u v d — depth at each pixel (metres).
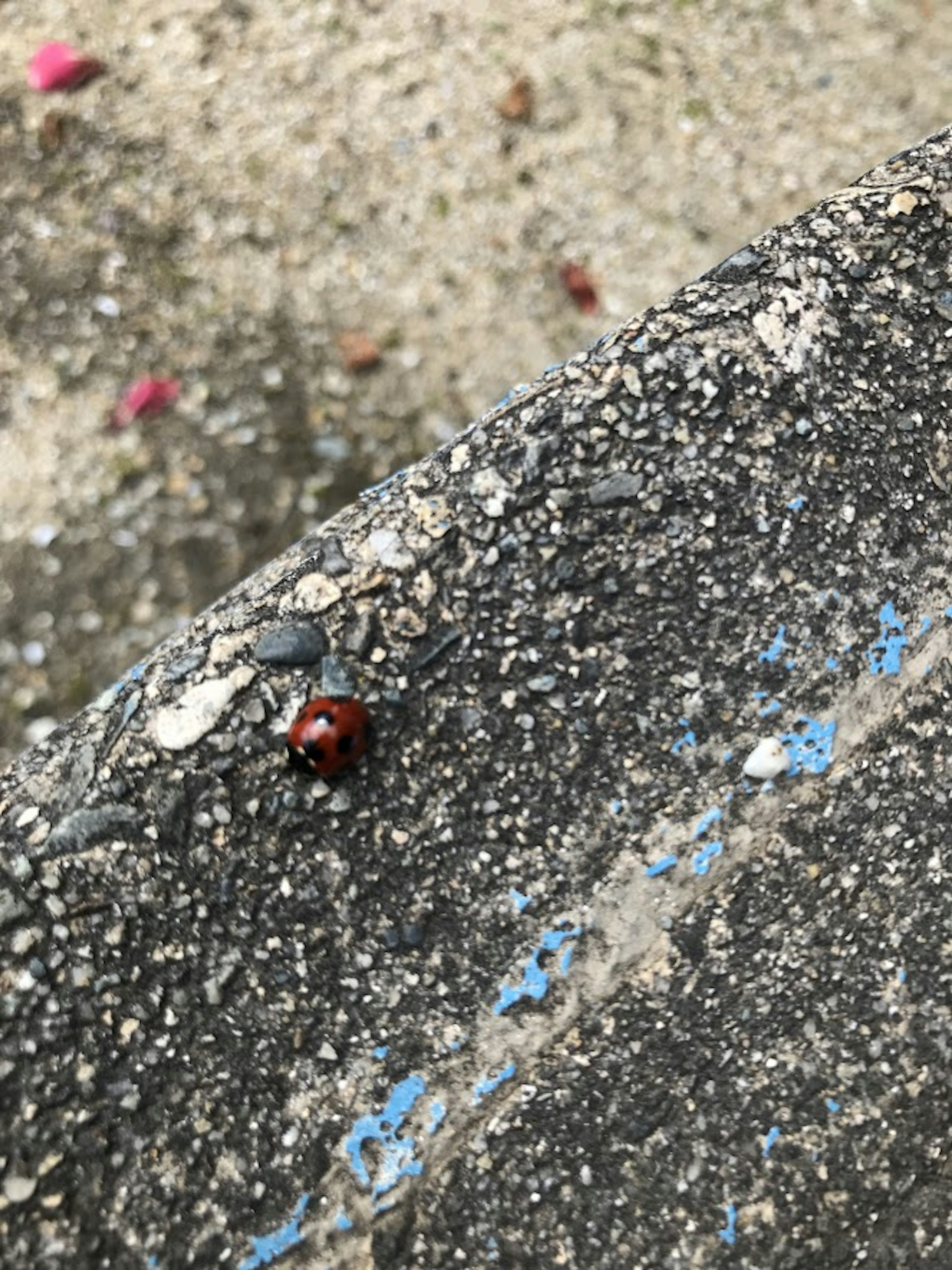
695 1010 0.18
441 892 0.18
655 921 0.18
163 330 0.33
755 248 0.19
